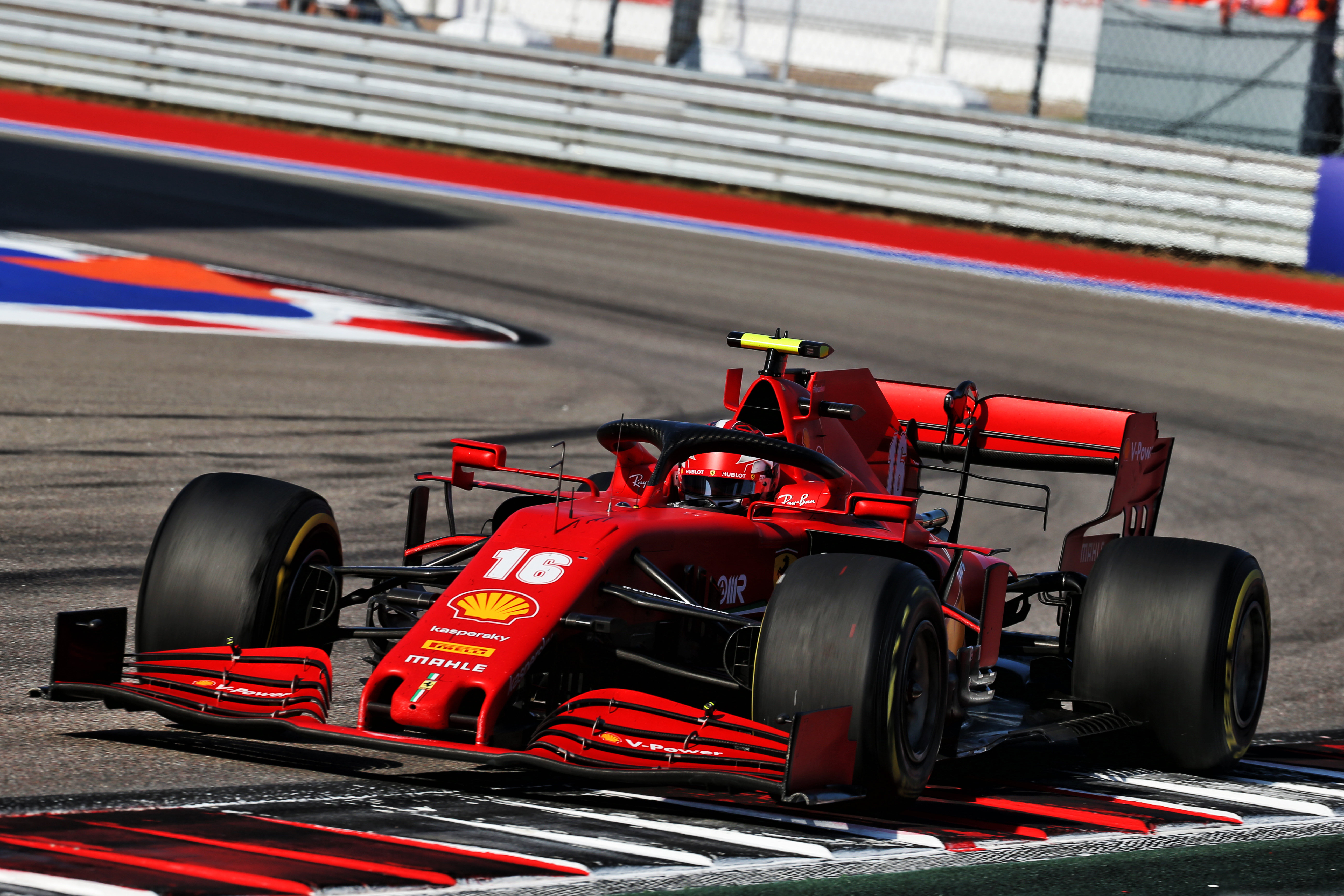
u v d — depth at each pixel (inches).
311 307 2123.5
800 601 613.0
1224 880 586.2
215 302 2087.8
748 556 732.7
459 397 1689.2
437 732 597.3
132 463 1304.1
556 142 3543.3
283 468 1336.1
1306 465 1711.4
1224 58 3248.0
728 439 739.4
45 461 1280.8
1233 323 2532.0
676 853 544.7
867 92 4343.0
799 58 4643.2
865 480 824.3
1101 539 908.6
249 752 673.6
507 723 613.3
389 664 601.0
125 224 2544.3
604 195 3304.6
